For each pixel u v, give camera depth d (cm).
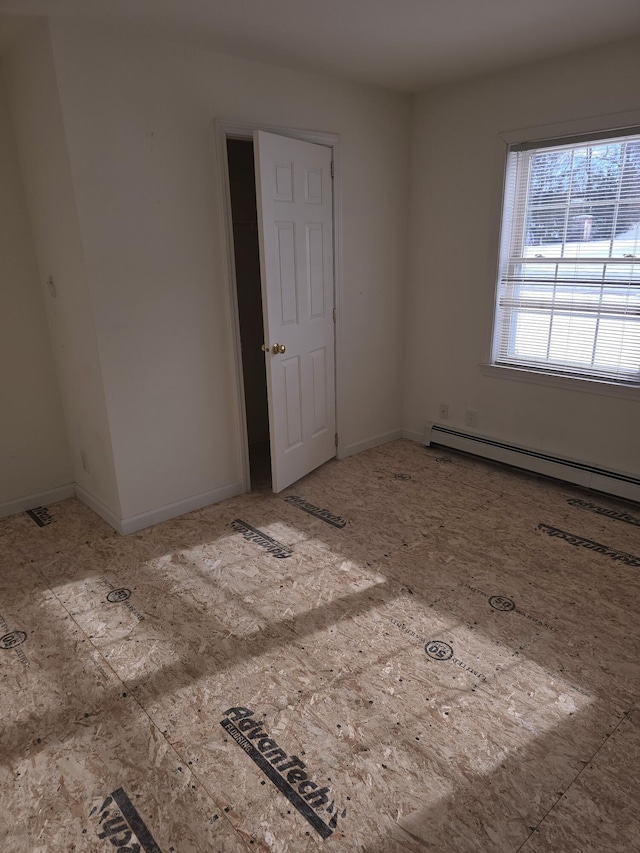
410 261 418
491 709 187
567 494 346
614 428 329
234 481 352
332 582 260
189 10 234
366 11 240
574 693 193
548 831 148
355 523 315
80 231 262
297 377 350
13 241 309
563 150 321
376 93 365
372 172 377
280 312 325
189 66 280
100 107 257
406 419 453
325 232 355
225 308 323
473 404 401
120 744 178
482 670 204
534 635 222
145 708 191
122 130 266
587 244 322
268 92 313
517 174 345
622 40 282
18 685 203
